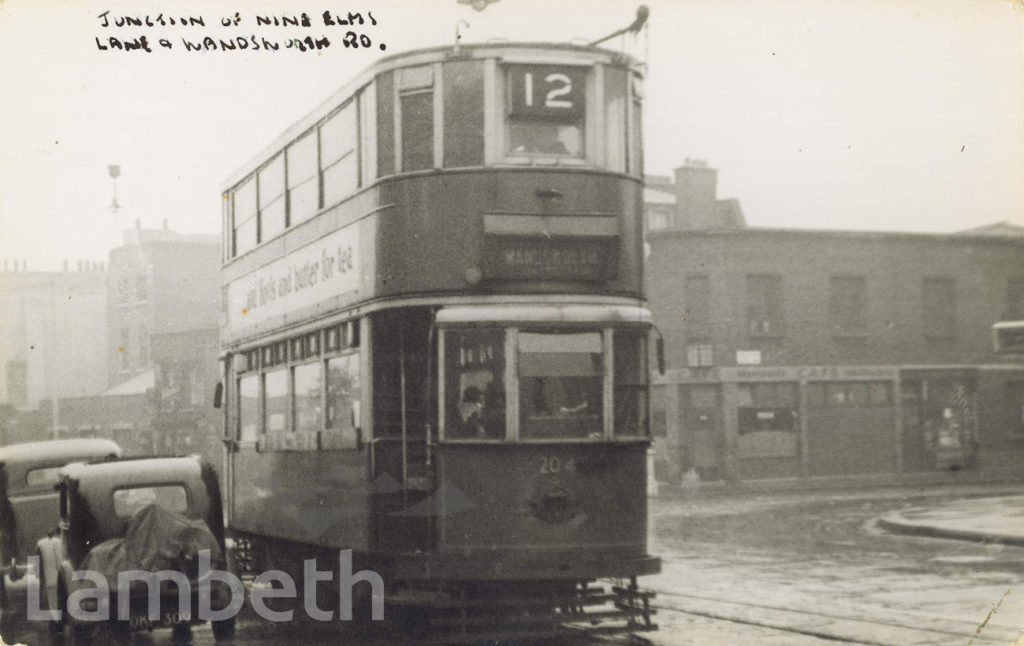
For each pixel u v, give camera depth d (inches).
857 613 512.4
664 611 532.7
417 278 446.9
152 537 458.0
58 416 2156.7
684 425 1440.7
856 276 1430.9
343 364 494.9
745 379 1424.7
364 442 463.5
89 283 2396.7
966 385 1427.2
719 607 539.2
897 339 1427.2
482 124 446.9
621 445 430.3
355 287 482.0
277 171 605.6
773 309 1432.1
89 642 461.4
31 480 658.8
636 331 437.1
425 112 454.0
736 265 1434.5
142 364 2266.2
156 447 1958.7
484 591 430.3
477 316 432.1
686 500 1289.4
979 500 1118.4
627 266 451.5
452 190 445.4
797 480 1409.9
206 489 494.6
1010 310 1445.6
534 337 431.8
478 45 450.6
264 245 626.2
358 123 485.1
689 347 1443.2
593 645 441.1
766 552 778.8
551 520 424.2
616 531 427.8
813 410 1425.9
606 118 453.1
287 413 573.0
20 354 2330.2
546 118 450.0
